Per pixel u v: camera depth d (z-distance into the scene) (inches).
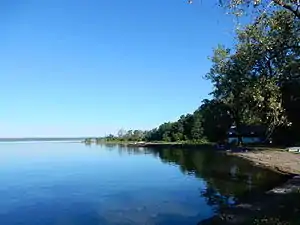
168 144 5398.6
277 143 3351.4
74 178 1713.8
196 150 3809.1
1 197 1218.6
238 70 842.8
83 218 915.4
